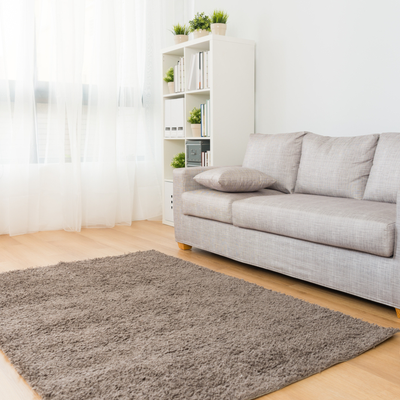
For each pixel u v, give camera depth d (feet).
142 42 14.38
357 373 4.95
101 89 13.35
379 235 6.32
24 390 4.64
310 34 11.09
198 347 5.37
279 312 6.48
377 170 8.28
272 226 8.02
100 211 13.51
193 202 9.92
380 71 9.71
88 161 13.43
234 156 12.41
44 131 12.89
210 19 12.64
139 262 9.28
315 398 4.49
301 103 11.48
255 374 4.77
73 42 12.70
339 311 6.64
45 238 12.09
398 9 9.27
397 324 6.25
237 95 12.29
